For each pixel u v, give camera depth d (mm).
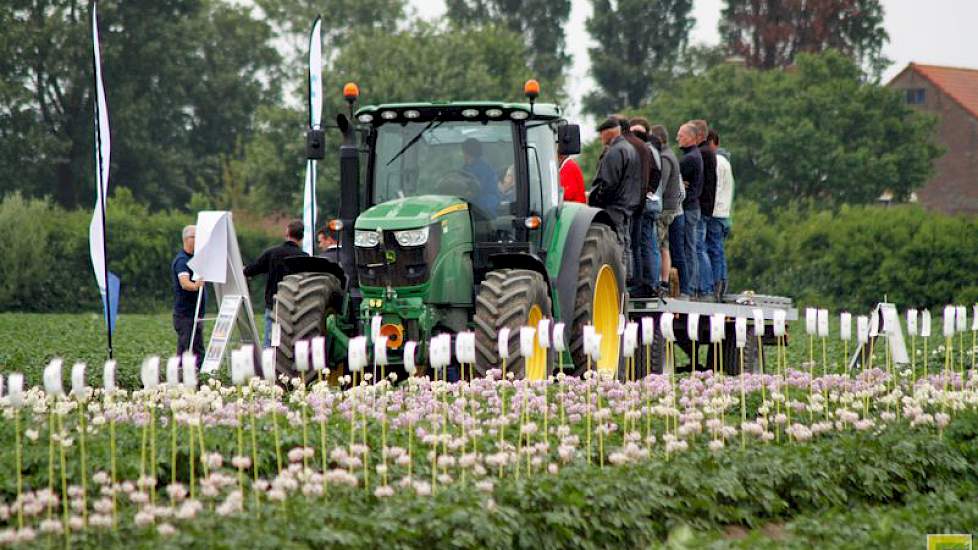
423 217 38906
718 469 28547
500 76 197375
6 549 20672
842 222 148125
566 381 36656
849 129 195500
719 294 54969
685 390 36125
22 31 198125
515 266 39906
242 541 20625
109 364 25578
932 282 140125
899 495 30484
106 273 48375
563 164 47688
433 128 41594
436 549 22328
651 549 23750
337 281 41531
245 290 50688
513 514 23625
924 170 196000
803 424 35094
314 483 24609
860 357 53500
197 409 29141
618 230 46219
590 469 26984
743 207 177250
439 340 29359
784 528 26406
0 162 198750
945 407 36031
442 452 29391
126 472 26703
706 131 52406
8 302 148625
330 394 33375
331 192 179625
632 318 47031
